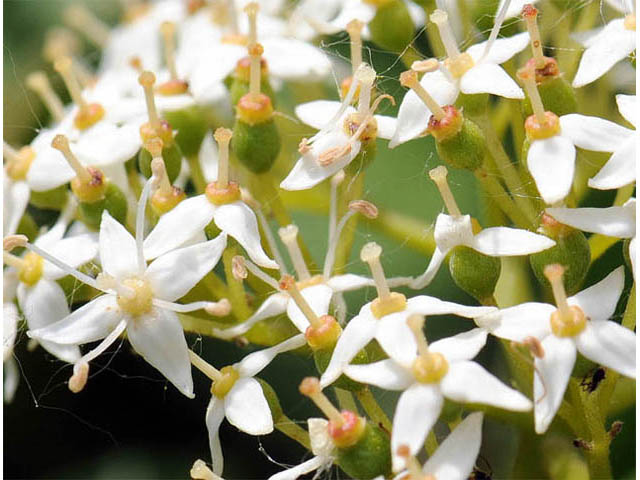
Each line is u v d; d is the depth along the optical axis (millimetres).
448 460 76
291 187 83
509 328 78
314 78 93
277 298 84
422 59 91
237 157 87
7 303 88
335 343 81
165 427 98
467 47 90
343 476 91
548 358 77
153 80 87
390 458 78
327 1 97
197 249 82
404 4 91
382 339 78
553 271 77
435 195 102
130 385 98
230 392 82
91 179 87
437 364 77
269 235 86
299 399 97
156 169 84
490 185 83
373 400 80
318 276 85
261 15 98
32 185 89
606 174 79
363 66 84
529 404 76
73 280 87
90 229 88
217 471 82
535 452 87
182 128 91
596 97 90
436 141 83
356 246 101
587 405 80
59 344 84
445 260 98
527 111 83
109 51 106
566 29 89
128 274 83
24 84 103
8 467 96
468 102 83
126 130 89
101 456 98
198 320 86
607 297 78
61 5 106
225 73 92
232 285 86
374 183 102
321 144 84
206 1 103
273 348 82
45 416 97
